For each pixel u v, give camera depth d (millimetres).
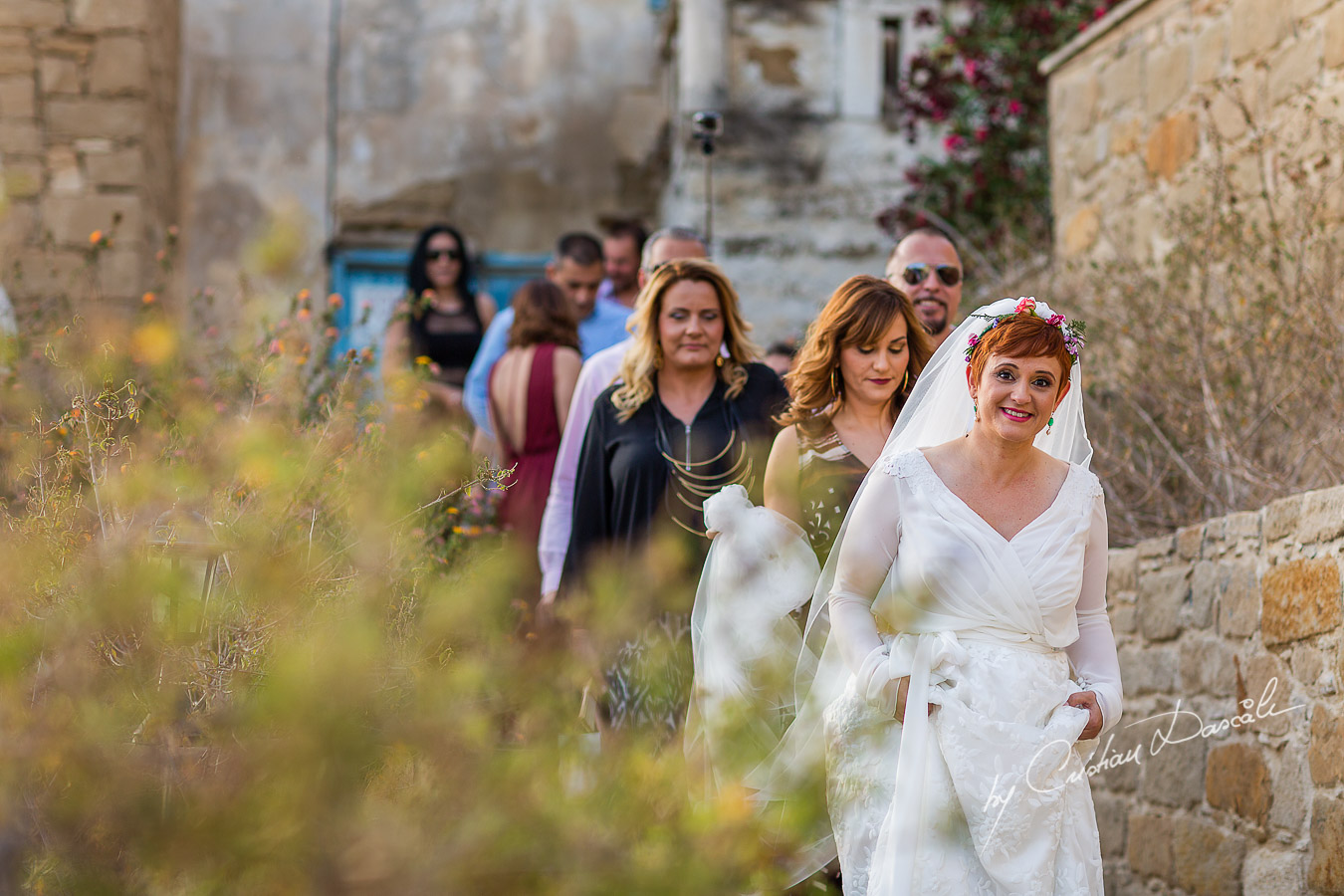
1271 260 5117
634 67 11047
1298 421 4652
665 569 1945
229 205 10391
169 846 1460
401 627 2010
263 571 1946
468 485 2645
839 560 3051
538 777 1588
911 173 9750
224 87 10469
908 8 10352
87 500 2316
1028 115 9555
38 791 1591
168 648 1817
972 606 2852
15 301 7082
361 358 4199
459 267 7668
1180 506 5059
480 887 1501
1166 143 6316
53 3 9055
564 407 5438
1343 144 5043
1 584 1831
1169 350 5246
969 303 7020
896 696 2861
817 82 10281
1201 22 6066
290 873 1436
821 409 3621
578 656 1850
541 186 10891
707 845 1562
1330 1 5184
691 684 3479
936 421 3129
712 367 4082
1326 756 3268
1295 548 3490
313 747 1438
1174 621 4168
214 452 2424
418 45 10812
